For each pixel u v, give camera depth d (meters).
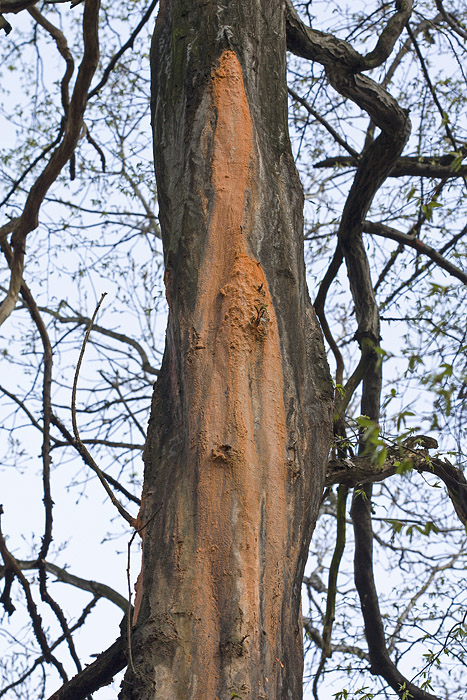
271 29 4.65
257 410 3.64
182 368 3.78
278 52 4.63
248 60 4.44
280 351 3.81
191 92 4.36
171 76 4.52
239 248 3.94
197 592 3.29
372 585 8.00
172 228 4.14
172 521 3.46
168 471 3.62
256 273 3.90
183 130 4.31
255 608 3.28
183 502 3.49
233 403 3.61
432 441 5.69
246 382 3.66
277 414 3.67
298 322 3.96
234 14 4.54
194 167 4.17
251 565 3.34
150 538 3.48
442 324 4.07
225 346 3.72
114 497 3.61
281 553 3.45
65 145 7.08
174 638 3.21
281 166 4.32
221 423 3.58
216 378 3.67
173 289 3.98
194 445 3.57
